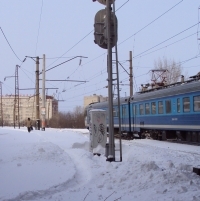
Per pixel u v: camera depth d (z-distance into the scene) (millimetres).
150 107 24203
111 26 11555
